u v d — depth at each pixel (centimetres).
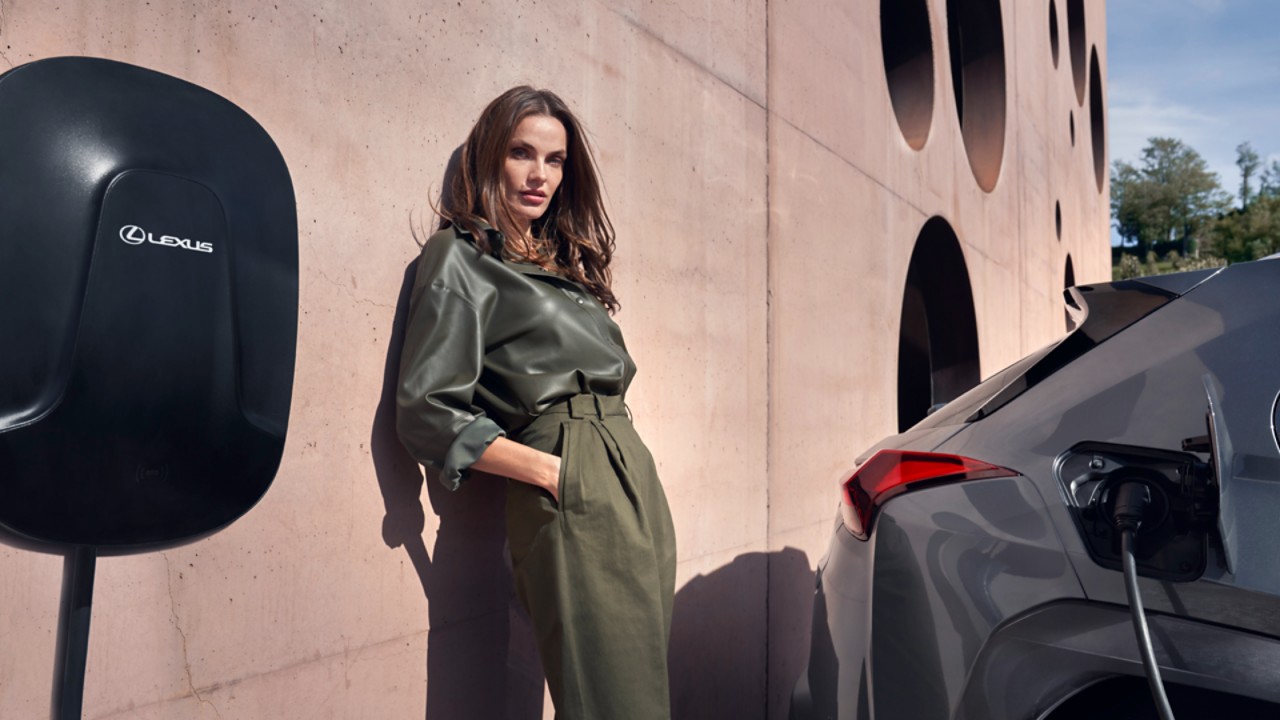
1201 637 112
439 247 159
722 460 275
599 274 190
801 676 171
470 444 147
